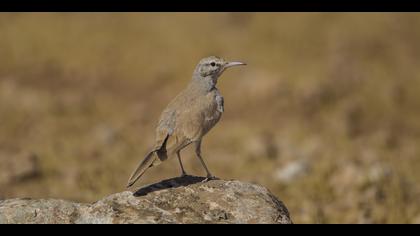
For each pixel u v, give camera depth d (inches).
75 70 901.2
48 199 324.8
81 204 320.2
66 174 608.7
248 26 981.2
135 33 981.2
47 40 971.3
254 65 861.2
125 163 642.2
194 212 312.3
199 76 367.6
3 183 590.9
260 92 794.8
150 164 328.8
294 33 941.8
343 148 663.8
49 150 671.1
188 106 349.1
